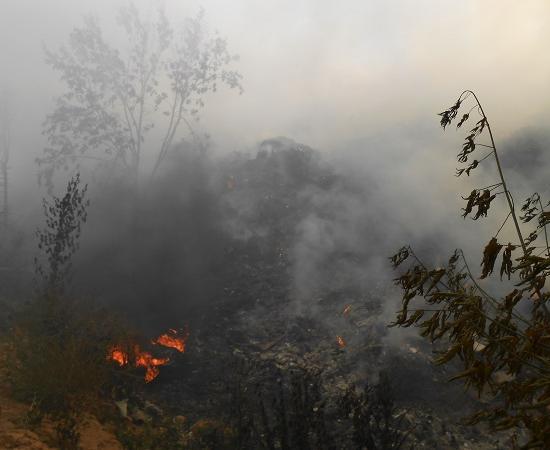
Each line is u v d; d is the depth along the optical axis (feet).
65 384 15.97
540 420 5.40
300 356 24.56
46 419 14.78
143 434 16.43
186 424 18.74
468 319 5.82
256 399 20.54
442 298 6.20
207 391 21.54
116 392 18.63
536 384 5.40
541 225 6.50
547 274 5.86
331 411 19.35
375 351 23.32
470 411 19.21
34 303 21.49
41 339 18.17
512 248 6.16
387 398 16.35
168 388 21.42
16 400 15.26
